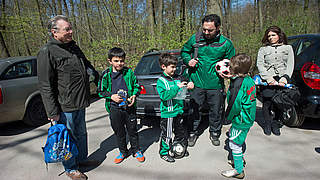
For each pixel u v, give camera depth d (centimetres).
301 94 307
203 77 282
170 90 233
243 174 217
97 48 779
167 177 227
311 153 263
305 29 1060
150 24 905
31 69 416
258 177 220
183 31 775
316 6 1352
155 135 346
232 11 1930
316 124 358
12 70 383
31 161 282
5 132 396
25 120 401
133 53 781
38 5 1116
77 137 240
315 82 292
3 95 356
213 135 299
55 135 203
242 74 205
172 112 247
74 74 213
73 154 219
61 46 206
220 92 287
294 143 291
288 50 290
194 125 296
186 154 271
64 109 214
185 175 229
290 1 1585
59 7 1256
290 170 229
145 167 250
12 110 371
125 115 250
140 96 344
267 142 298
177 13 1213
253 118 210
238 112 206
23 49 1485
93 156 284
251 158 258
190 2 1212
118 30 805
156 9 1180
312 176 217
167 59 231
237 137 214
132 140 262
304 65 306
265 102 321
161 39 769
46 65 195
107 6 781
